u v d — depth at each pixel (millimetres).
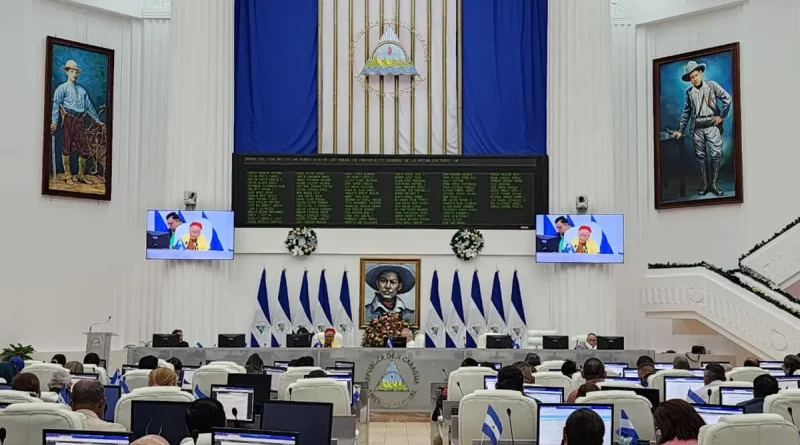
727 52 21234
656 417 6445
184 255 19297
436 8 21500
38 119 20312
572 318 19562
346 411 9438
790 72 20359
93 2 21219
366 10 21500
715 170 21281
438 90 21359
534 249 20266
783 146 20328
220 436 5215
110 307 21109
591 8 20188
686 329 20484
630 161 22344
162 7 22078
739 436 6086
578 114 19969
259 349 15992
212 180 19859
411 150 21234
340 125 21250
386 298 20281
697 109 21672
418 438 14000
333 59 21359
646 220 22219
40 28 20531
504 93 21188
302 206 20438
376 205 20484
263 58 21188
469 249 20109
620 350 16094
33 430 6457
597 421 5305
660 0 22234
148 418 7246
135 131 21797
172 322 19500
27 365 11484
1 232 19547
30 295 19875
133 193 21656
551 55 20500
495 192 20438
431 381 15953
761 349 17609
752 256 19109
